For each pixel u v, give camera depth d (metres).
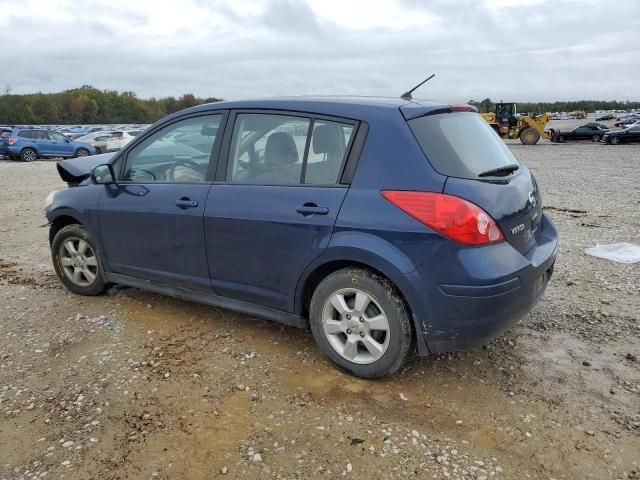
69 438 2.77
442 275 2.88
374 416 2.93
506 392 3.17
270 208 3.40
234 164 3.68
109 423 2.90
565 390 3.19
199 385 3.26
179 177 3.96
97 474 2.51
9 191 13.09
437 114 3.30
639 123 35.50
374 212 3.03
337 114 3.30
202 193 3.74
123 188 4.24
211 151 3.79
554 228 3.83
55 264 4.87
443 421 2.89
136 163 4.22
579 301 4.58
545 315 4.29
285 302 3.50
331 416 2.94
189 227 3.80
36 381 3.34
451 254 2.85
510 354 3.64
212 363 3.54
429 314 2.96
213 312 4.38
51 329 4.11
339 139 3.26
